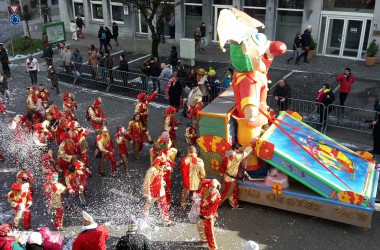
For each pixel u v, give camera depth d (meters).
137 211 9.07
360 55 19.52
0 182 10.29
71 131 10.12
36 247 6.39
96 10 26.75
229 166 8.51
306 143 9.28
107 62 17.05
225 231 8.31
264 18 21.56
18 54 22.95
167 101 15.52
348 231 8.25
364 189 8.41
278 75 17.66
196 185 8.52
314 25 19.97
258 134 9.20
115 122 13.73
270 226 8.45
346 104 14.39
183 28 23.77
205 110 9.09
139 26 25.56
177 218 8.83
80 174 9.00
